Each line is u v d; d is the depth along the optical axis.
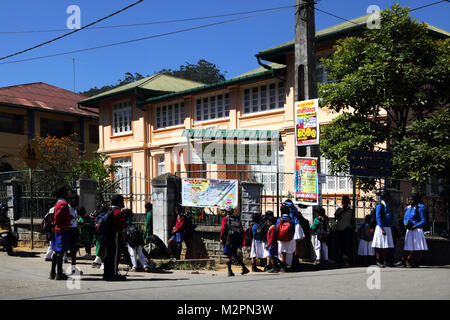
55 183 16.97
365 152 12.28
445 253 13.34
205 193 12.77
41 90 36.38
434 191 14.82
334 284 8.07
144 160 25.53
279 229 10.60
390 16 13.91
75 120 34.50
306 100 11.77
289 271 10.74
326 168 17.94
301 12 11.96
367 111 13.84
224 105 22.56
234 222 10.33
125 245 11.00
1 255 12.99
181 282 8.77
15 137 30.97
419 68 12.95
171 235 12.52
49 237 9.27
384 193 11.38
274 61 20.39
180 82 28.20
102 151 27.88
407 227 11.42
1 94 31.69
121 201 9.20
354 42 14.13
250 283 8.48
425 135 13.20
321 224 11.53
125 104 27.03
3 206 14.79
